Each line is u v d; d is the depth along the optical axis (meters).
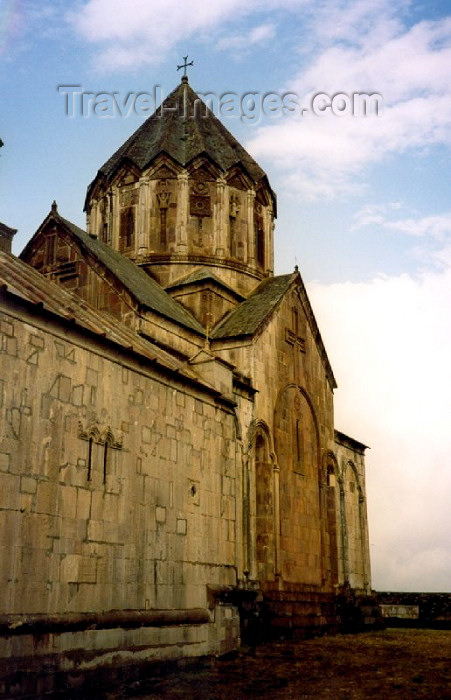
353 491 38.41
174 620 19.41
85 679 15.91
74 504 16.66
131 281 28.39
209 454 22.97
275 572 27.75
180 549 20.53
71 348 17.28
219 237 34.28
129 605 18.00
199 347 28.78
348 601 34.50
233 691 16.16
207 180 34.72
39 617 14.99
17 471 15.16
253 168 36.56
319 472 33.38
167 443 20.67
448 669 19.92
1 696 13.73
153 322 26.53
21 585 14.82
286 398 31.28
